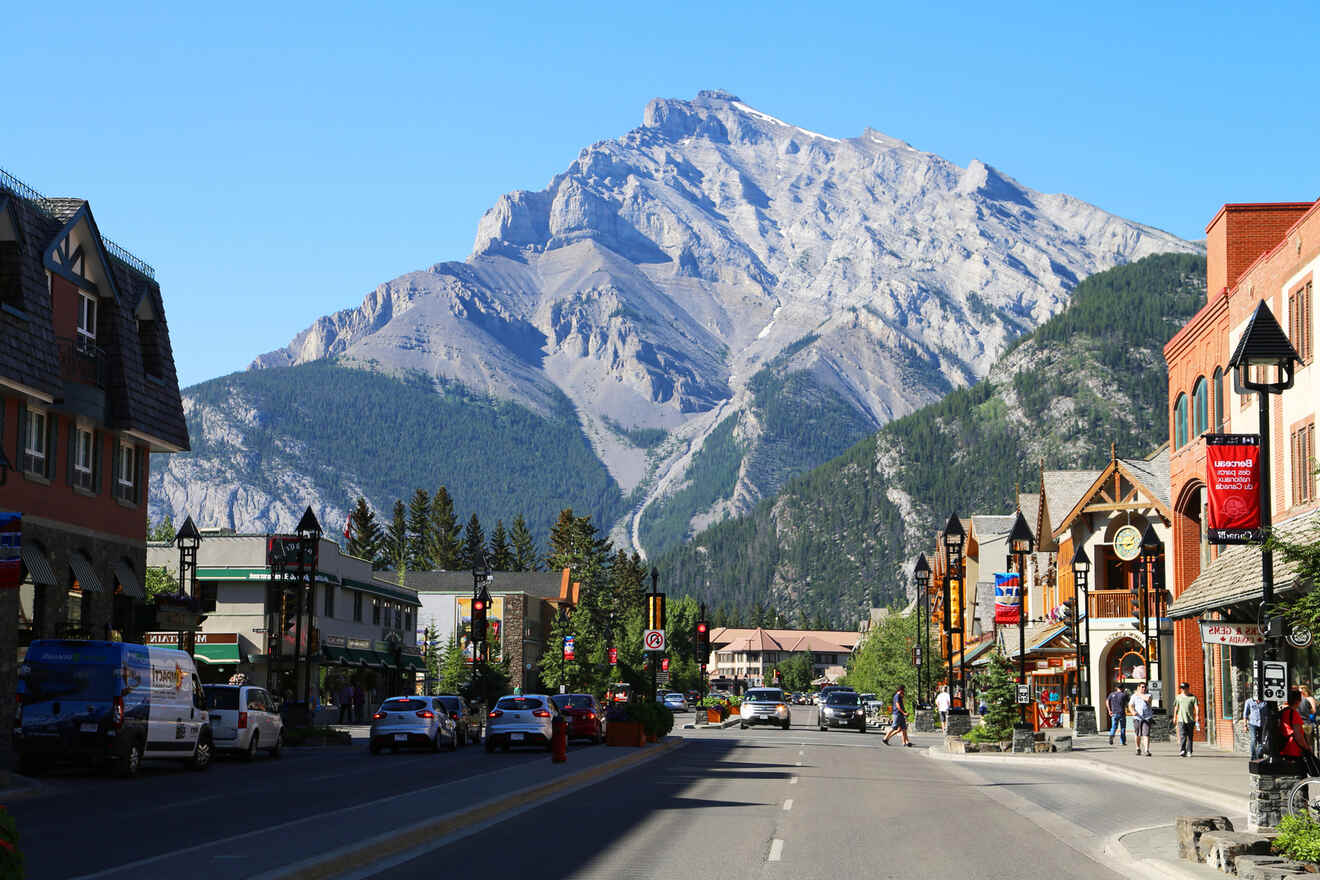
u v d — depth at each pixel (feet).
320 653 236.43
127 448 149.79
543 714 137.90
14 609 114.32
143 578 152.35
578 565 601.21
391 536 583.58
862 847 59.26
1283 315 124.16
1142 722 136.67
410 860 51.62
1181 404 161.68
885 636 331.16
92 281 139.64
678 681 536.01
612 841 58.90
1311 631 65.77
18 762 96.22
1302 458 119.34
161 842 55.06
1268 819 61.67
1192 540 162.30
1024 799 89.66
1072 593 207.10
